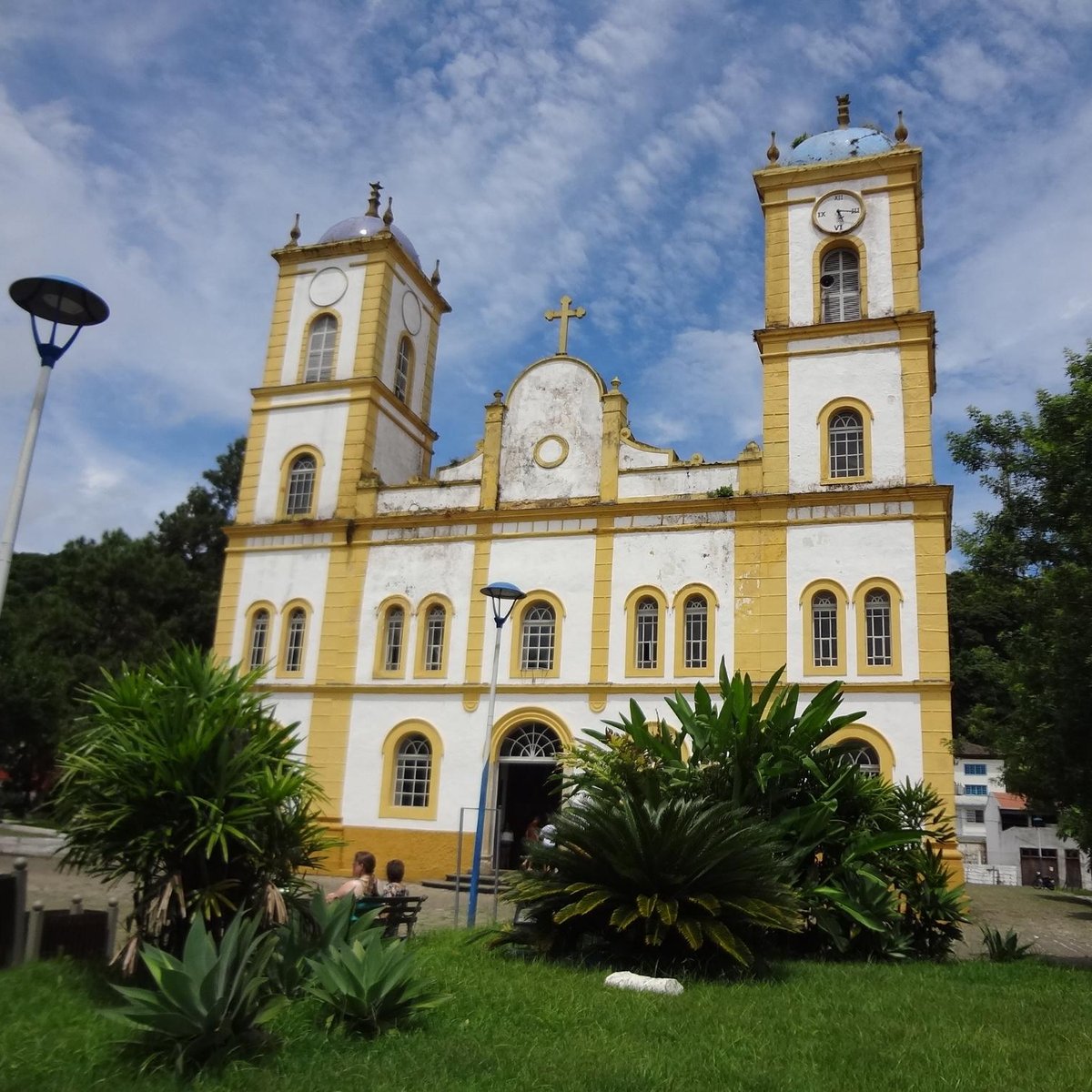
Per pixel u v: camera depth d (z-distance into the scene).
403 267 31.61
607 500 25.73
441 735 25.45
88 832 9.34
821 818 13.57
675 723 23.52
